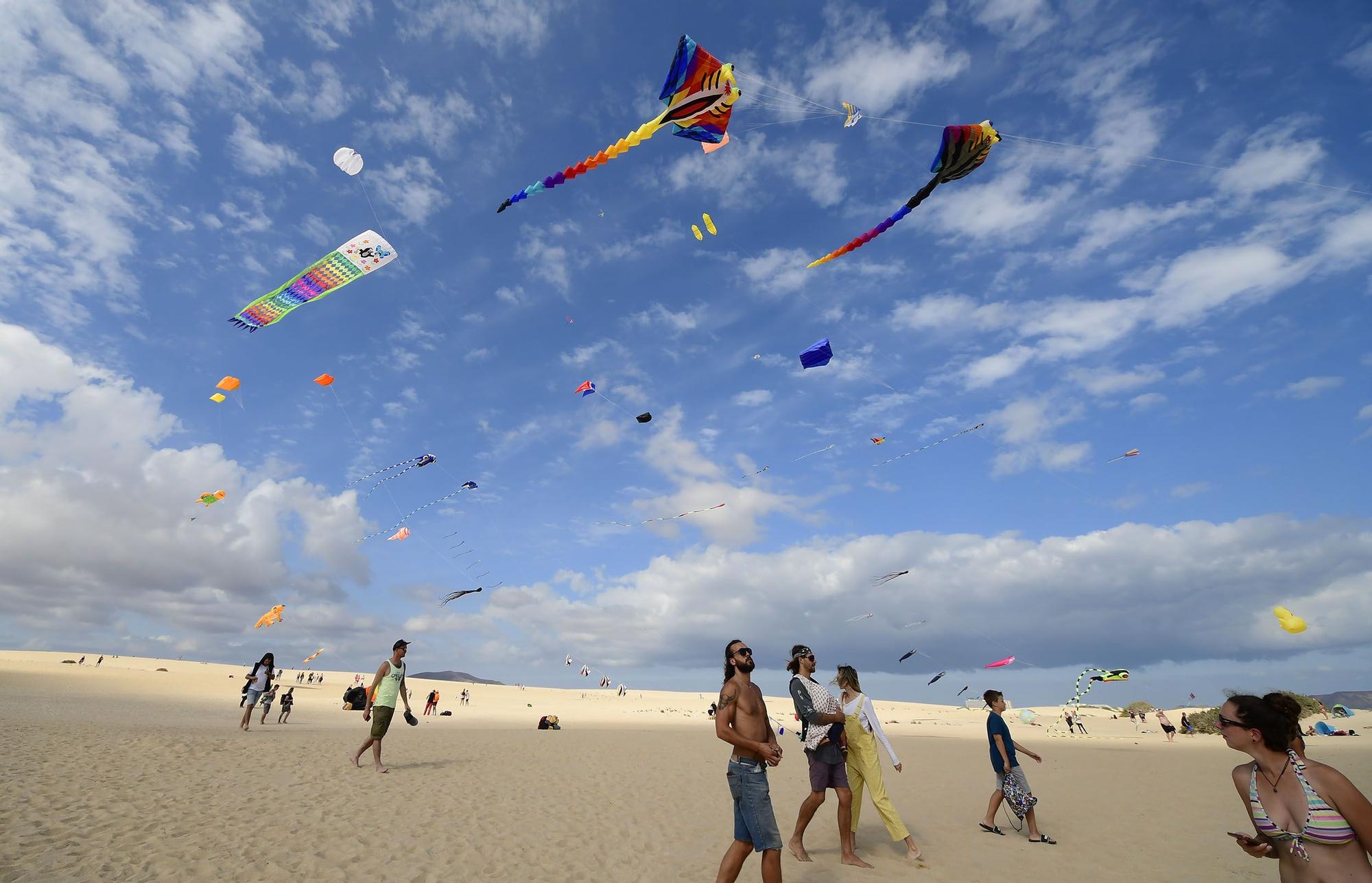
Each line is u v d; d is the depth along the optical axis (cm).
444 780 1077
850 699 744
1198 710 4481
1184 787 1248
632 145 713
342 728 2148
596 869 638
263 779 981
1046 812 978
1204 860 700
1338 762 1598
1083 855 722
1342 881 286
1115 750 2177
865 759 717
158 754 1116
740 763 504
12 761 953
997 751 830
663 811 933
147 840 630
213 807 781
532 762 1390
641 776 1264
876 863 680
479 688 7719
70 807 727
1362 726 3484
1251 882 622
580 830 788
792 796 1137
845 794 684
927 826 870
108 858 574
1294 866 301
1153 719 4547
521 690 8306
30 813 688
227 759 1129
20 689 2888
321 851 639
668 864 664
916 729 3878
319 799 870
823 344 1239
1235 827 877
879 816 945
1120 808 1019
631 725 3444
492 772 1202
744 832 496
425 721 3059
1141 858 711
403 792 950
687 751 1738
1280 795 310
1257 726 316
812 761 697
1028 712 4850
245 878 553
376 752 1122
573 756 1528
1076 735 3388
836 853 715
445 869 610
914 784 1288
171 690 3819
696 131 729
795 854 692
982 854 721
